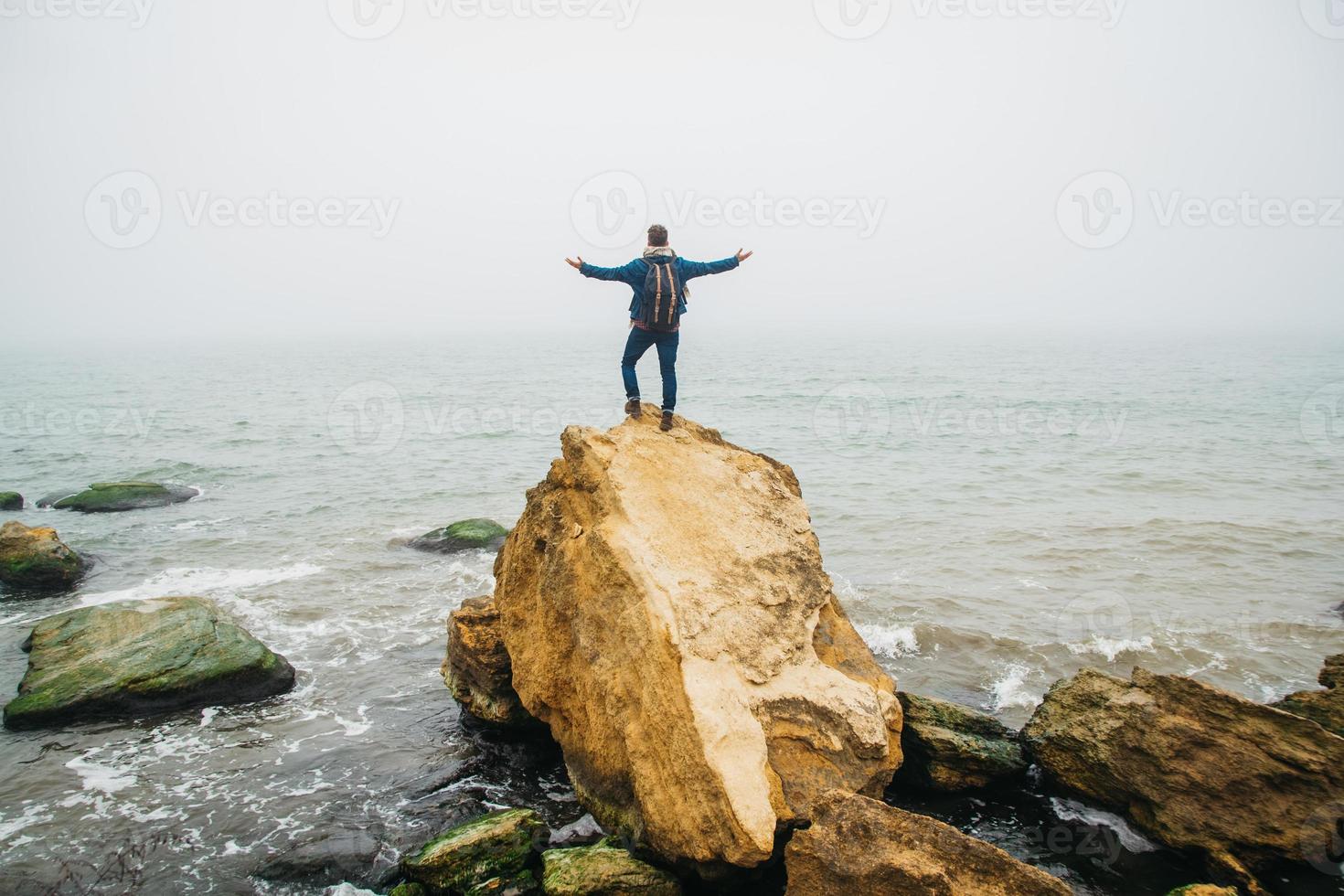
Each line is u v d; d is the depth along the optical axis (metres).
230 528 26.89
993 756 11.30
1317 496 28.97
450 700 14.62
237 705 14.43
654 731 9.09
